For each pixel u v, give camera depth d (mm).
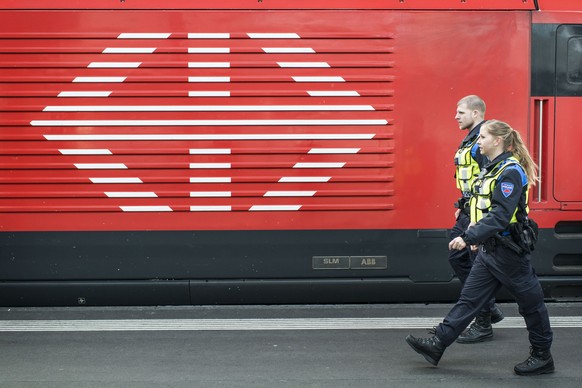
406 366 4879
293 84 6180
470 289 4684
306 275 6270
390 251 6281
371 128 6219
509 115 6258
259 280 6293
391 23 6180
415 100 6211
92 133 6164
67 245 6215
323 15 6156
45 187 6180
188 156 6191
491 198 4582
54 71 6129
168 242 6227
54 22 6098
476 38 6211
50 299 6281
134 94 6141
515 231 4555
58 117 6145
